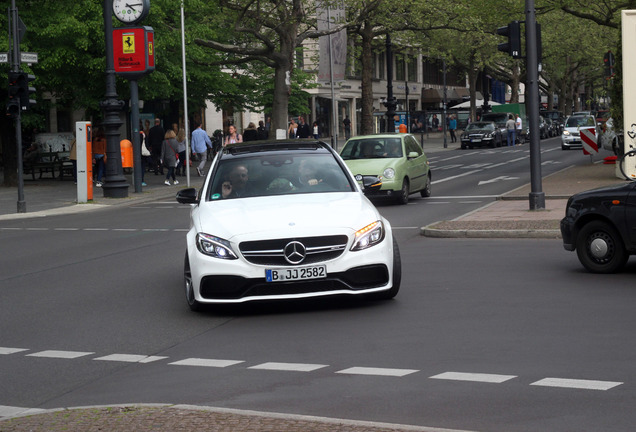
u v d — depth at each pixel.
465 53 78.06
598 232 12.66
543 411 6.34
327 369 7.88
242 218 10.58
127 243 18.95
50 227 23.06
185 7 36.00
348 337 9.18
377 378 7.47
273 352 8.68
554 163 41.19
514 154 54.03
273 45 40.72
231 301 10.30
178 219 23.62
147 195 31.38
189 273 10.88
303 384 7.39
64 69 35.22
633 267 13.18
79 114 54.44
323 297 11.56
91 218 25.14
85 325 10.56
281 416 6.13
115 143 30.61
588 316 9.76
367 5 44.81
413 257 15.14
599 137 46.94
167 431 5.84
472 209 23.00
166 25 38.06
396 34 61.88
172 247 17.89
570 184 27.12
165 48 37.16
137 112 32.28
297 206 10.77
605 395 6.68
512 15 37.88
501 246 16.00
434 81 115.56
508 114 70.06
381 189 24.62
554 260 14.12
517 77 91.69
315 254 10.30
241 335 9.59
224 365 8.25
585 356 7.94
